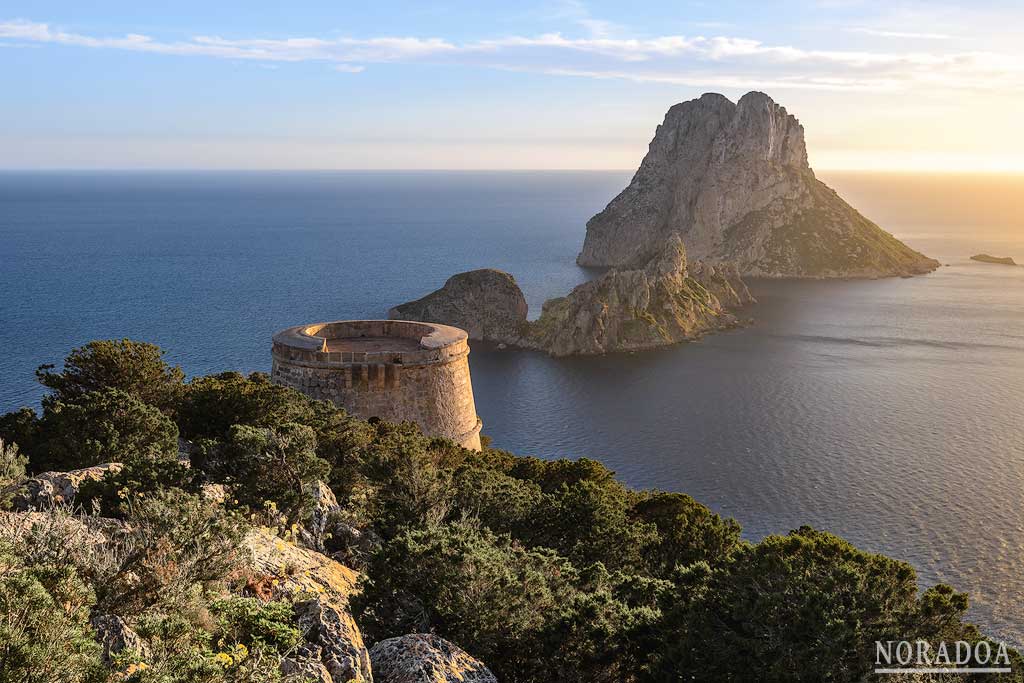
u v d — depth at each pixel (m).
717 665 14.98
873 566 16.06
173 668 9.70
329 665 11.76
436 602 15.86
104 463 22.00
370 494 25.14
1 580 9.79
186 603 11.67
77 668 9.08
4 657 8.66
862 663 14.34
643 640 16.30
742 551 17.20
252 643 11.12
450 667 12.80
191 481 18.92
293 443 21.67
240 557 13.75
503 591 16.42
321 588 15.42
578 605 16.70
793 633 14.66
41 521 13.48
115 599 11.52
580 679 15.80
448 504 25.41
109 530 14.33
